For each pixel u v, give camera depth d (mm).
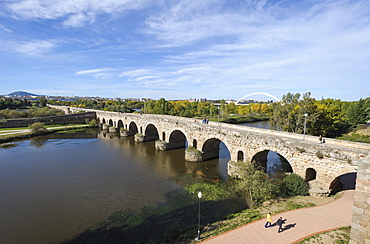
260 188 20703
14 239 17422
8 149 48688
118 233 17906
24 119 78562
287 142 23344
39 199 24297
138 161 39219
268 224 15609
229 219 17844
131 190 26578
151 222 19359
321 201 19312
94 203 23266
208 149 39281
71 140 59625
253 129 32469
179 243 14750
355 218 11484
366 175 10992
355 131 49406
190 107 129750
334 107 50375
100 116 91688
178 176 31266
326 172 20156
